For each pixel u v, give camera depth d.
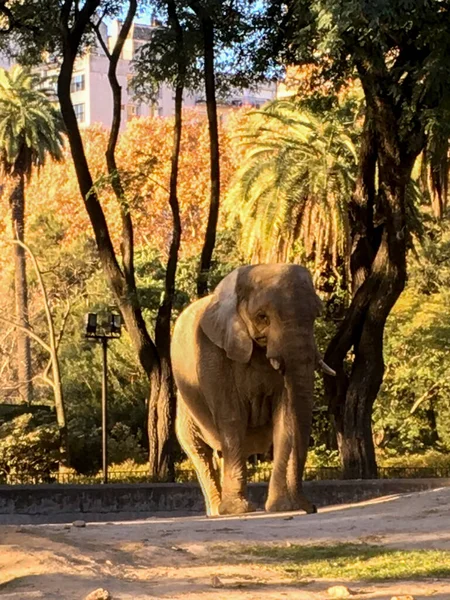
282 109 34.28
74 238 59.62
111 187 24.47
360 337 22.05
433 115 19.34
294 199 32.62
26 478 30.19
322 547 8.90
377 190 23.88
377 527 10.47
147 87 25.62
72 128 23.67
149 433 23.77
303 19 19.36
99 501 17.03
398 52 22.58
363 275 22.70
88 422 43.28
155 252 46.28
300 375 11.95
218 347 12.97
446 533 9.75
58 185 63.91
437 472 23.27
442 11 18.69
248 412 12.95
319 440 34.62
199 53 24.47
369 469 21.80
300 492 12.44
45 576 6.86
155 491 17.20
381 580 7.14
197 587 6.80
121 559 7.98
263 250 33.72
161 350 23.73
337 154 32.09
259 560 8.17
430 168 27.30
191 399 14.09
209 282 24.64
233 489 12.87
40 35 25.53
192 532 10.00
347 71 21.00
